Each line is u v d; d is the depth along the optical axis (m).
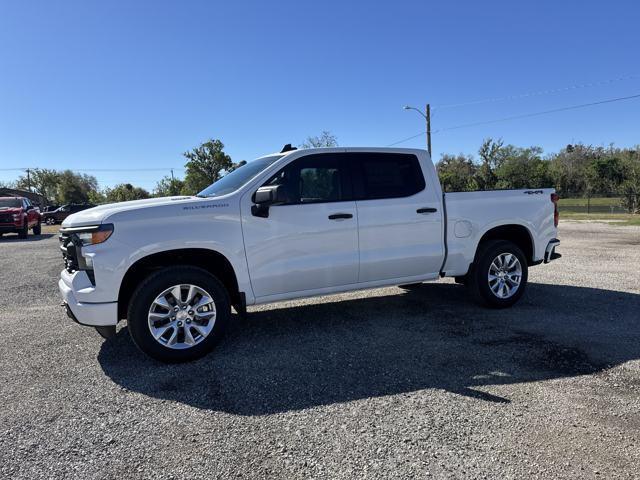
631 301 5.87
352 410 3.09
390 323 5.06
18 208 19.16
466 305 5.77
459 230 5.29
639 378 3.51
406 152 5.15
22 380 3.73
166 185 69.62
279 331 4.87
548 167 59.38
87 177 99.88
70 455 2.63
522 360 3.90
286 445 2.68
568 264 8.80
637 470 2.38
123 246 3.85
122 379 3.71
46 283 8.23
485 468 2.42
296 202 4.52
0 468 2.51
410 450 2.60
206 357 4.14
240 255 4.25
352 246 4.72
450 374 3.64
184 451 2.64
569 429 2.78
